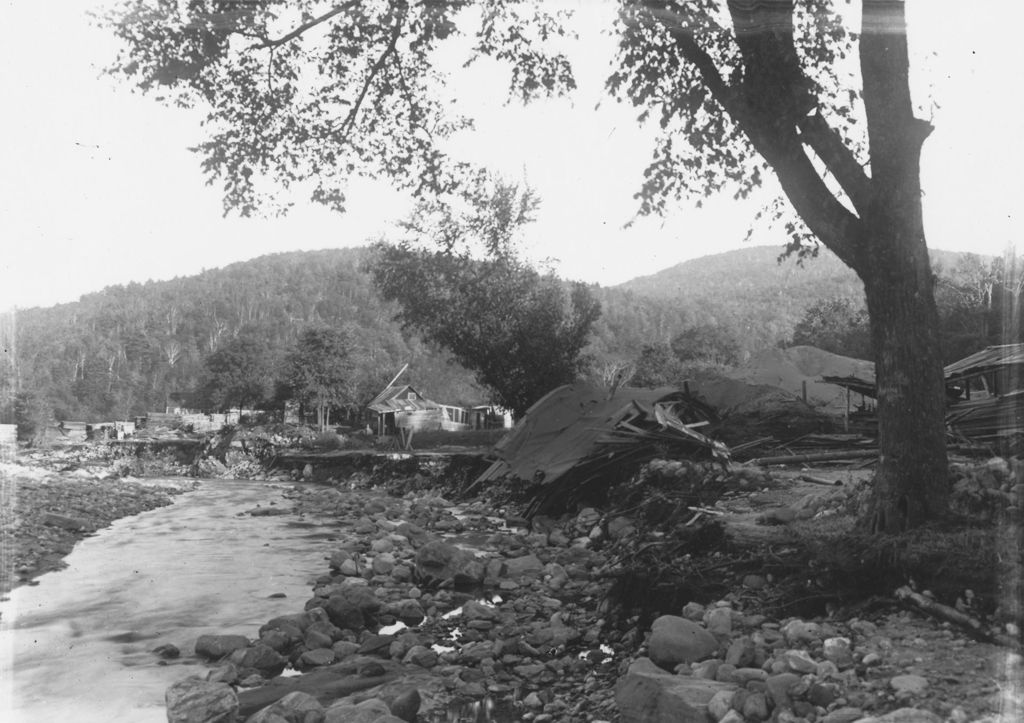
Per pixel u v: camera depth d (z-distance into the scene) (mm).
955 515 5895
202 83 9070
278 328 127062
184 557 12648
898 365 6203
